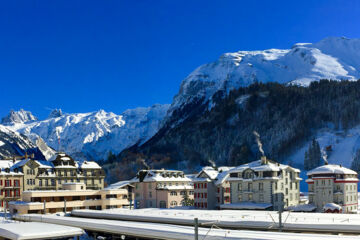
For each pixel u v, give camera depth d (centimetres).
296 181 11538
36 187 13588
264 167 10638
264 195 10550
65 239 6138
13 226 6300
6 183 12812
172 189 13400
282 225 6275
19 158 14700
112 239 7231
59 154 14962
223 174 12438
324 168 10488
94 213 9800
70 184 12288
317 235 4906
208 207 12112
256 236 4906
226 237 5056
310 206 10344
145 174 14500
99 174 15662
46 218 8838
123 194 12862
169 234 5775
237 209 10750
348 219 6256
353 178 10669
